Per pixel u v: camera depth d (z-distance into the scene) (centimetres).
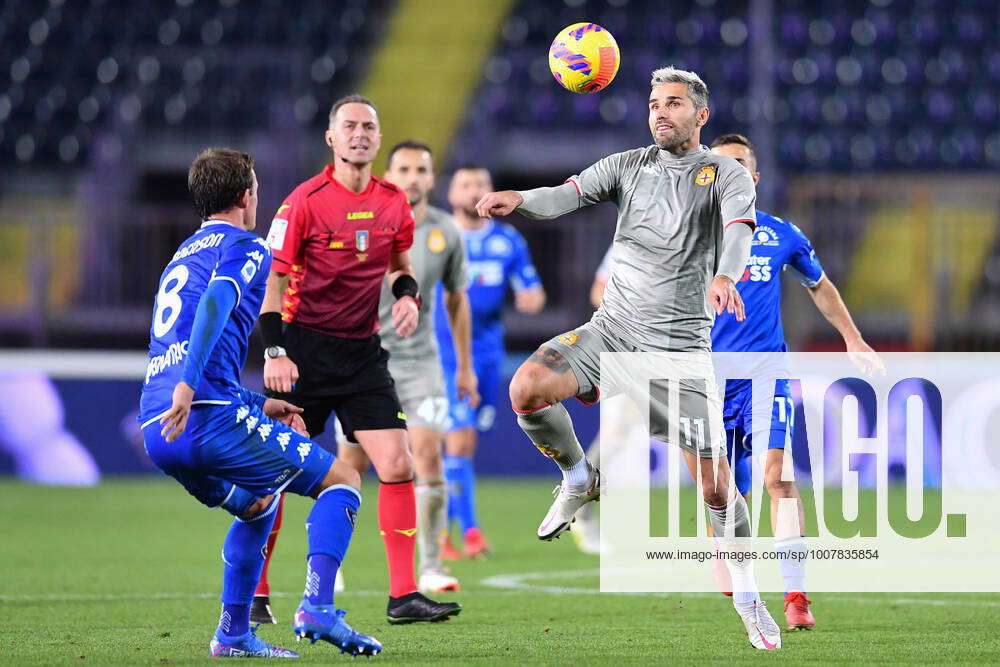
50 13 7931
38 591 2739
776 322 2356
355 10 8038
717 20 7900
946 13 8056
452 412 3400
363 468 2558
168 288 1778
